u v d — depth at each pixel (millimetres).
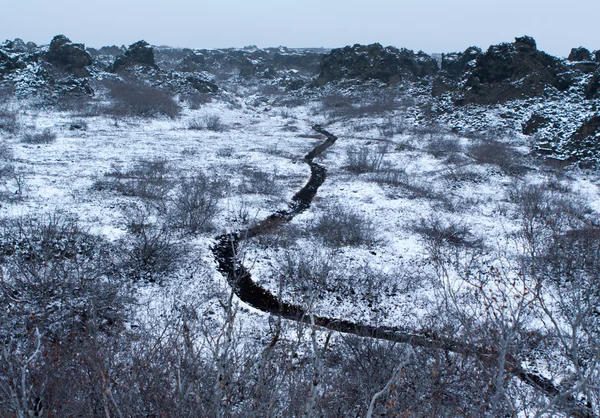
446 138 36219
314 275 13961
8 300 10102
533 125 36094
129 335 9297
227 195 21234
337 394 7531
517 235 17375
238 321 11609
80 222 16250
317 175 27031
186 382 5617
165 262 14164
